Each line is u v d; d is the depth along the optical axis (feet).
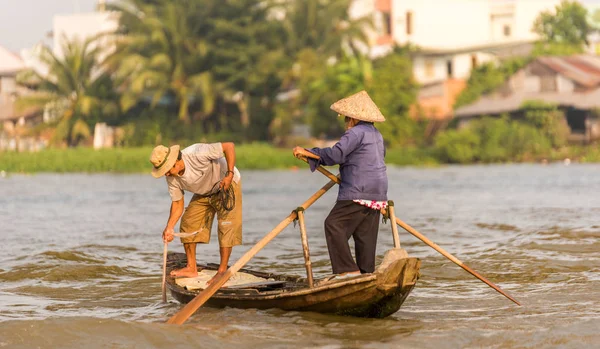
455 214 174.29
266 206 205.57
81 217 177.78
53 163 429.79
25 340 63.26
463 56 590.96
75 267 103.91
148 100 608.60
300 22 585.22
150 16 573.74
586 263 99.50
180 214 82.74
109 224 162.20
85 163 433.48
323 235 141.08
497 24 623.36
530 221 152.87
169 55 573.33
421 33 618.44
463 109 540.93
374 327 68.44
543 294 83.30
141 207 205.57
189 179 80.43
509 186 271.08
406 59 529.45
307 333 66.28
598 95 512.22
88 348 61.77
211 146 80.64
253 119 587.68
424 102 559.79
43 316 75.56
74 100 595.06
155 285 93.61
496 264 101.40
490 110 524.11
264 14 598.34
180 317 69.92
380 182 74.69
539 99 518.37
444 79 565.94
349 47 592.19
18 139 613.93
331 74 527.81
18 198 237.86
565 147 500.74
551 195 224.53
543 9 615.98
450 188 268.21
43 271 101.55
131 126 573.74
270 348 61.82
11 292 89.15
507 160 489.67
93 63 596.70
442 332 66.33
